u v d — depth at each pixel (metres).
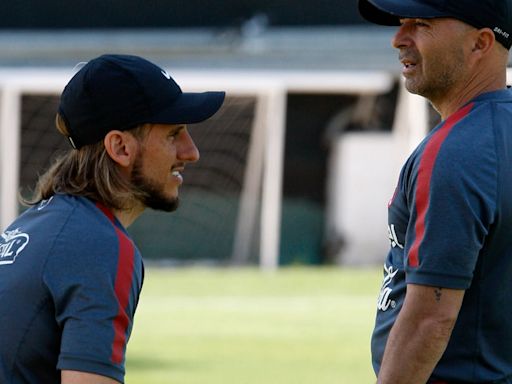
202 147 64.31
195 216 63.38
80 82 10.91
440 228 11.39
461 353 11.84
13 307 10.38
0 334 10.39
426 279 11.43
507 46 12.27
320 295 48.22
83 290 10.18
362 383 30.34
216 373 31.56
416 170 11.66
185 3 66.50
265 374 31.53
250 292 49.25
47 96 65.12
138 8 66.81
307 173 63.97
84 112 10.86
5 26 66.94
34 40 66.81
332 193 62.19
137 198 11.09
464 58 12.11
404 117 61.75
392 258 12.38
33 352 10.35
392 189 60.22
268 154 63.34
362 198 60.06
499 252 11.72
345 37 65.94
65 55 66.69
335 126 65.12
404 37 12.39
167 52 66.56
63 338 10.12
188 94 11.25
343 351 35.28
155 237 62.69
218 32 66.44
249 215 64.06
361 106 65.56
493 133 11.65
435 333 11.45
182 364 32.84
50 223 10.65
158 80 11.02
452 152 11.49
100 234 10.48
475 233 11.40
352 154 60.53
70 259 10.33
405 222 12.02
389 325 12.30
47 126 65.38
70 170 11.07
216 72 65.25
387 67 64.94
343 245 60.28
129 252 10.48
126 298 10.29
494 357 11.91
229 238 63.62
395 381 11.62
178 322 41.03
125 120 10.86
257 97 64.88
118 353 10.12
